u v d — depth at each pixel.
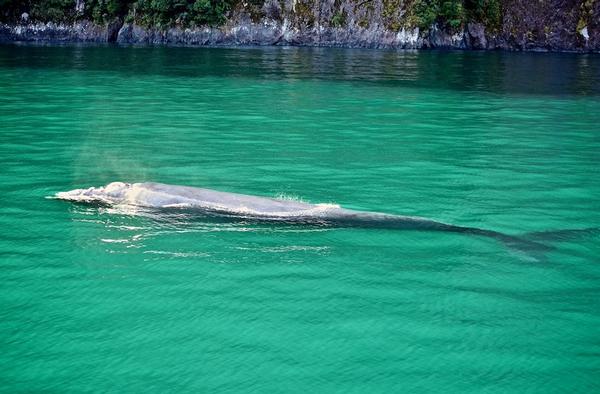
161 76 33.81
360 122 21.36
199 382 6.68
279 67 39.12
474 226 11.12
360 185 13.56
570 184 14.05
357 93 28.61
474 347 7.34
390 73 36.88
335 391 6.55
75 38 59.72
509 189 13.55
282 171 14.57
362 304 8.29
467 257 9.77
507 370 6.93
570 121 22.45
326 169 14.84
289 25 57.59
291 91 28.83
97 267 9.20
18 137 17.80
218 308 8.14
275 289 8.65
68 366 6.93
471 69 39.94
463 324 7.84
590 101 27.56
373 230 10.69
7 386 6.59
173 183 13.38
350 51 52.16
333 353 7.21
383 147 17.42
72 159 15.35
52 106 23.41
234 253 9.72
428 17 55.22
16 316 7.88
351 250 9.92
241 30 57.84
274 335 7.55
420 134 19.48
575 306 8.32
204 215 10.91
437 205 12.30
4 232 10.36
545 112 24.41
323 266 9.36
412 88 30.73
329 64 41.38
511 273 9.27
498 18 57.16
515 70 39.81
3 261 9.33
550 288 8.81
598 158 16.66
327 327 7.73
